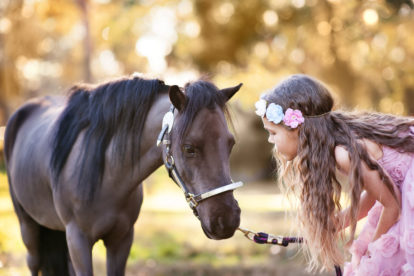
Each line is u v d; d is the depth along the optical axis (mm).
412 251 2107
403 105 10531
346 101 11055
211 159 2260
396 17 8078
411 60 8789
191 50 12727
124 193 2641
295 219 2551
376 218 2418
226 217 2232
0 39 13703
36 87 19641
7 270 4648
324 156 2219
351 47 9703
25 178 3090
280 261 5293
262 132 18453
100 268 5090
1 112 17016
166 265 5289
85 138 2666
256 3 11852
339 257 2361
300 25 10453
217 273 5039
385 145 2238
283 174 2492
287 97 2285
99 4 11531
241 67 13234
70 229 2695
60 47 15734
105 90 2713
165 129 2410
